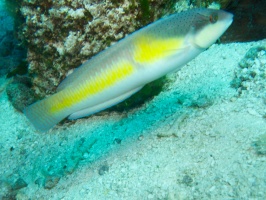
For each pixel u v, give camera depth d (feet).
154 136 1.46
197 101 1.48
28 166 1.77
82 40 1.42
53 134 1.90
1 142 2.01
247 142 1.15
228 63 1.72
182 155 1.26
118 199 1.26
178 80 1.79
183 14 0.81
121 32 1.39
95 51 1.44
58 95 0.93
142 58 0.82
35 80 1.66
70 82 0.90
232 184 1.03
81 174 1.52
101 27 1.37
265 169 1.02
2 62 2.67
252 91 1.40
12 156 1.89
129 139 1.54
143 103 1.75
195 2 1.76
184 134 1.35
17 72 2.10
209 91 1.56
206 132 1.29
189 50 0.81
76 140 1.76
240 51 1.78
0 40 2.97
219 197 1.03
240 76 1.52
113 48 0.84
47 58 1.53
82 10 1.34
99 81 0.86
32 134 1.98
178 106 1.56
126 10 1.34
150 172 1.28
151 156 1.36
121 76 0.84
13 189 1.65
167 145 1.36
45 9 1.38
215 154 1.18
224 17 0.79
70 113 0.95
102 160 1.51
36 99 1.77
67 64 1.51
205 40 0.80
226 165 1.11
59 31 1.41
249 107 1.31
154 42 0.80
